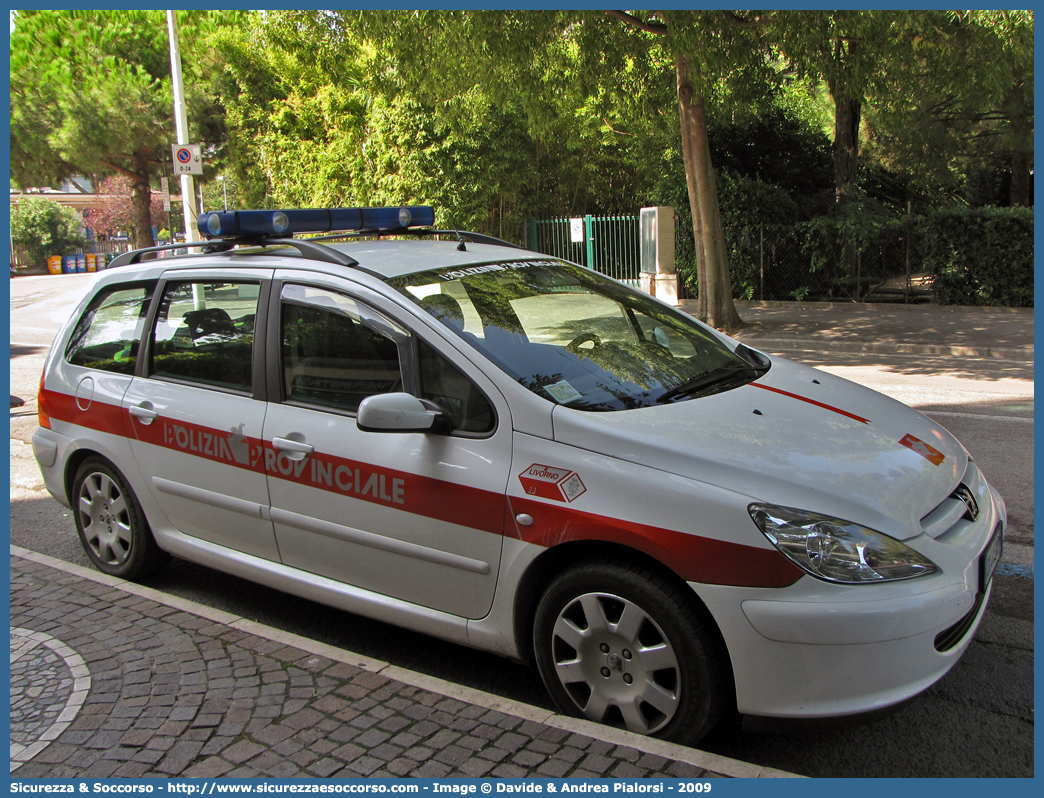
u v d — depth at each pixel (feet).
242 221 12.66
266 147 82.58
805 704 8.24
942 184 75.25
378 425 9.85
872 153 70.69
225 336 12.66
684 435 9.36
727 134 64.39
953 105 63.82
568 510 9.16
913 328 43.19
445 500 10.08
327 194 76.43
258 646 10.97
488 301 11.57
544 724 8.95
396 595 10.91
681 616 8.61
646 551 8.71
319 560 11.58
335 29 53.62
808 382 12.09
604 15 39.29
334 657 10.59
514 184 73.20
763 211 58.08
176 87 50.03
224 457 12.30
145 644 11.16
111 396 13.91
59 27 83.51
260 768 8.50
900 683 8.20
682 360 11.97
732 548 8.37
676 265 62.59
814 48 35.50
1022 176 71.67
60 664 10.73
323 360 11.49
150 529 13.88
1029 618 11.96
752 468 8.86
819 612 8.07
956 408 25.52
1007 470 18.65
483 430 10.02
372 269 11.63
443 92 44.04
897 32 38.60
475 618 10.20
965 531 9.23
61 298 85.40
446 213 68.74
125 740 9.07
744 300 58.80
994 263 49.32
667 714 8.83
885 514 8.67
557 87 44.14
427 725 9.05
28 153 86.99
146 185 91.66
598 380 10.64
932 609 8.23
